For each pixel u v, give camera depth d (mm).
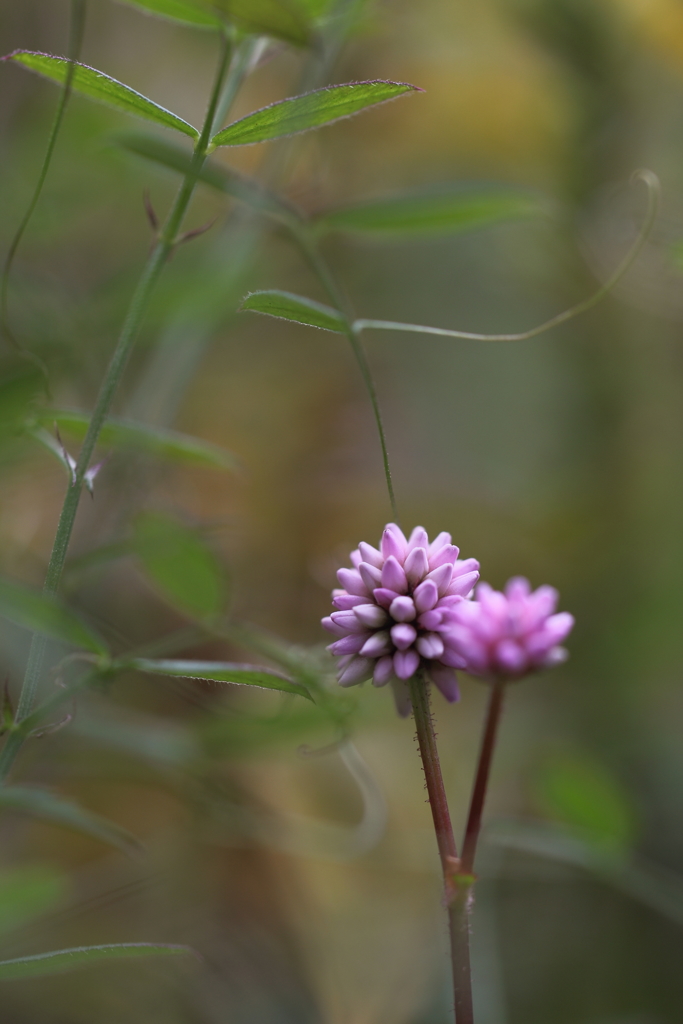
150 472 287
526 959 316
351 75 398
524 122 412
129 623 318
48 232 313
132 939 285
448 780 349
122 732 275
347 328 237
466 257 447
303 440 424
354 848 285
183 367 285
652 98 412
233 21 238
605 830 280
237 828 285
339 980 285
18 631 272
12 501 293
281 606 369
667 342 433
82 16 237
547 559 425
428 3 381
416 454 450
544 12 387
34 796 248
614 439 433
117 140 258
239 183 260
